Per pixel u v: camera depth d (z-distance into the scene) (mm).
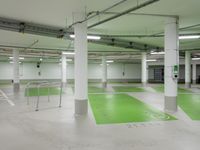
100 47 12797
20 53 15375
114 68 25219
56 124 4801
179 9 5496
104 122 4984
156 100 8859
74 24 5816
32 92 12117
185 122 4961
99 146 3424
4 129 4402
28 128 4477
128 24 7090
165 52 6473
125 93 11844
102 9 5426
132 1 4805
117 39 10188
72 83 22875
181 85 18547
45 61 22297
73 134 4055
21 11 5672
